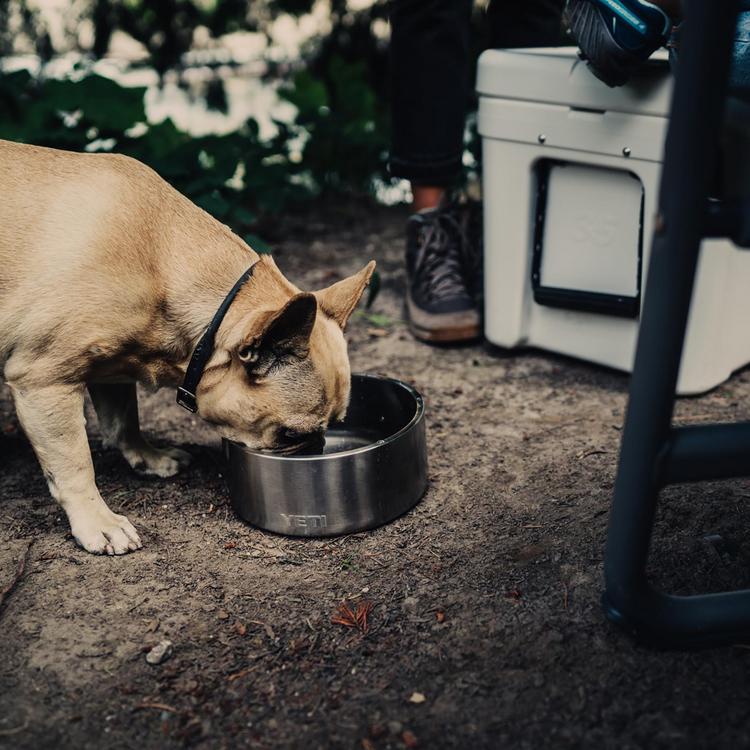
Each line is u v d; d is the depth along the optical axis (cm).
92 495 110
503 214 142
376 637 96
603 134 129
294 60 275
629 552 89
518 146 138
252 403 106
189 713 88
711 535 106
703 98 78
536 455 124
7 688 91
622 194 132
